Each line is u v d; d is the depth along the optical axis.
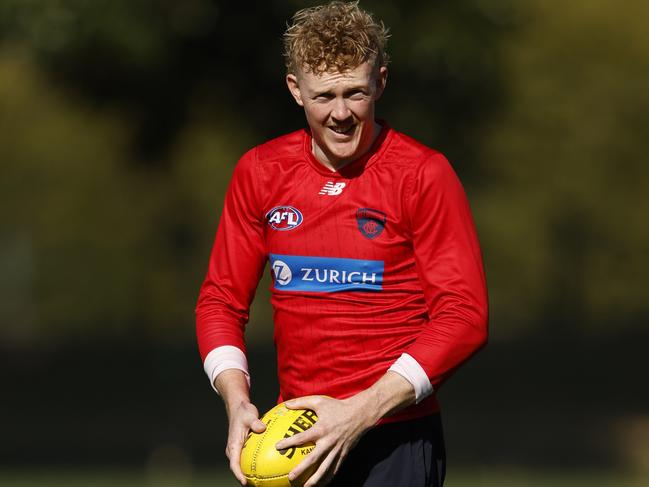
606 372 103.06
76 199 133.50
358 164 14.54
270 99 73.94
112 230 133.00
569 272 126.00
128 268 132.25
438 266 14.28
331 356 14.59
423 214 14.29
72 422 97.06
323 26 13.80
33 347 106.25
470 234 14.41
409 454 14.75
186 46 70.69
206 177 120.25
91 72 71.12
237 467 14.01
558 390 102.88
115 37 65.12
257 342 114.50
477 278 14.27
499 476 60.12
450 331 14.01
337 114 13.82
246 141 80.50
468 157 77.19
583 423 94.50
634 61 118.69
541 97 117.88
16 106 132.75
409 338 14.59
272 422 14.04
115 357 104.25
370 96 13.96
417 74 69.38
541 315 127.75
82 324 133.50
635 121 119.81
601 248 125.19
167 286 132.12
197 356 104.56
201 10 67.69
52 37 64.56
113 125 112.50
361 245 14.44
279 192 14.84
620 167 122.44
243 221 15.26
